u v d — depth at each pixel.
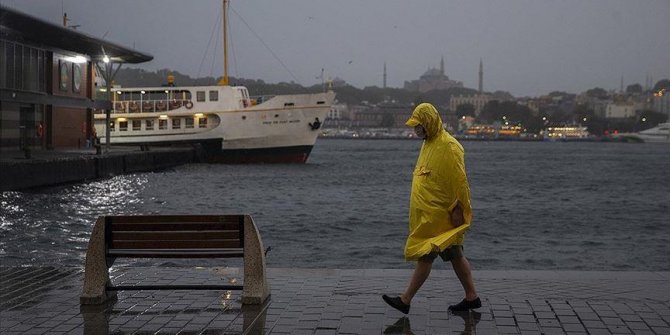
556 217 33.84
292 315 8.02
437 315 7.98
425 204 8.00
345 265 19.59
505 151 175.50
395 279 9.81
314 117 69.19
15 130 50.66
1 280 9.81
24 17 42.47
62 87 58.00
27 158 39.66
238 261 16.97
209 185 47.91
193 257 8.67
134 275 10.20
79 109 61.56
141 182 47.50
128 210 32.03
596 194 48.97
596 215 35.12
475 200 43.03
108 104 57.25
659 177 70.88
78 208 31.34
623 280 9.61
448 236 7.81
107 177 48.69
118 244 8.68
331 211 34.16
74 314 8.08
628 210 37.94
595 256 22.33
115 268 10.74
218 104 68.94
